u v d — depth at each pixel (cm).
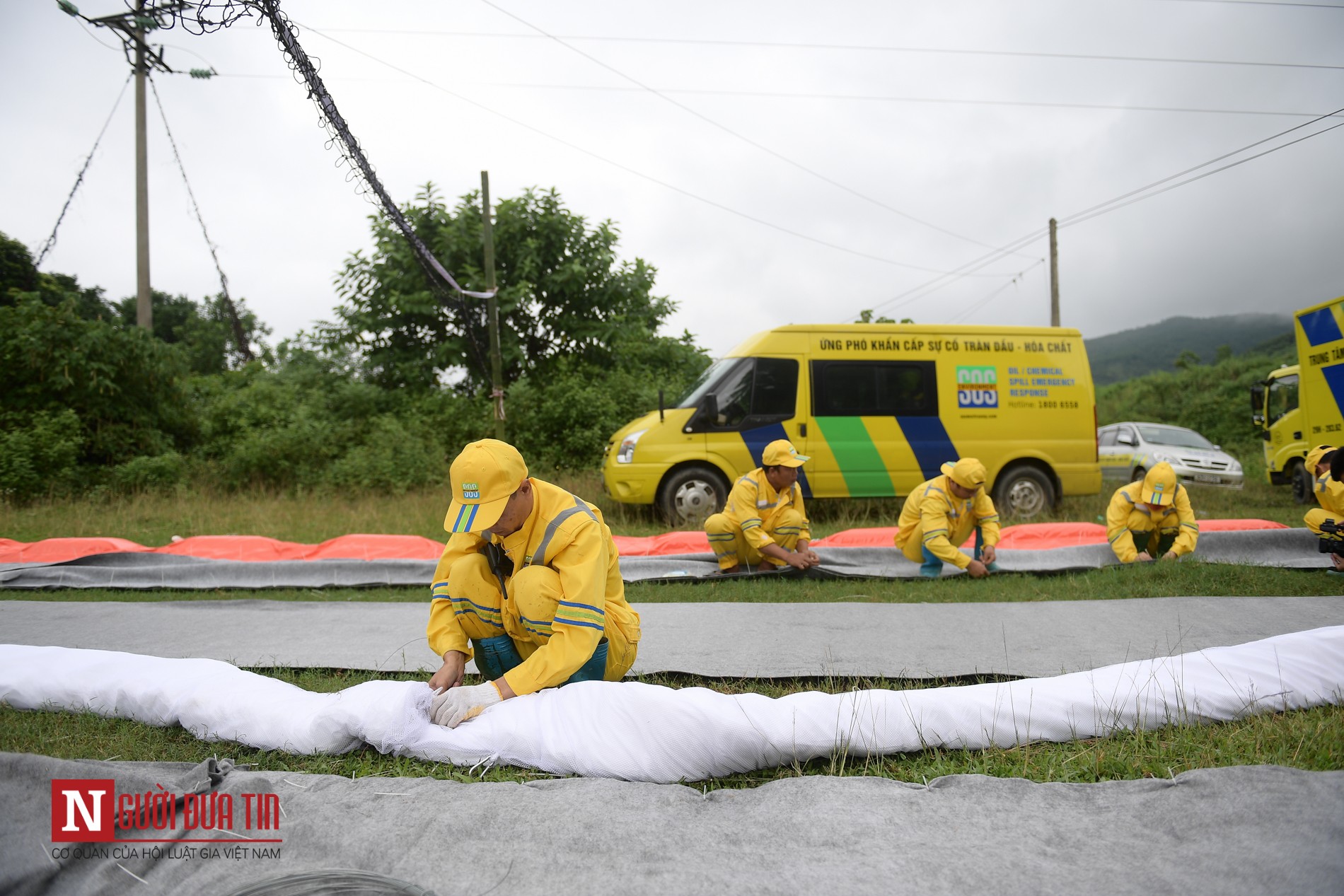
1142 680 301
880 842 210
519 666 289
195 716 293
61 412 1251
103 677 319
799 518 639
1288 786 224
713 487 966
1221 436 2516
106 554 677
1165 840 208
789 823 219
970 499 607
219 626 484
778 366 982
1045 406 1011
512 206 1678
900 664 382
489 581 309
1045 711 286
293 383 1575
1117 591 555
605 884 194
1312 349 1190
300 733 276
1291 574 589
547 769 264
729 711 266
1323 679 304
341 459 1322
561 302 1709
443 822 220
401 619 504
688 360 1820
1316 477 657
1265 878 187
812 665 383
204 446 1407
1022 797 232
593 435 1416
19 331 1264
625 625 324
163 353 1400
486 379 1547
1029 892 187
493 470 279
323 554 730
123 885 194
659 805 229
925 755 277
